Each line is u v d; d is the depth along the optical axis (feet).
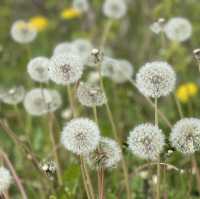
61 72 12.78
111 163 12.34
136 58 28.94
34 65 15.43
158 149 11.68
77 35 27.63
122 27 31.14
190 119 12.19
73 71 12.78
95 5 28.84
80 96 13.76
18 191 18.35
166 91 12.24
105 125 18.29
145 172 17.16
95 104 13.82
